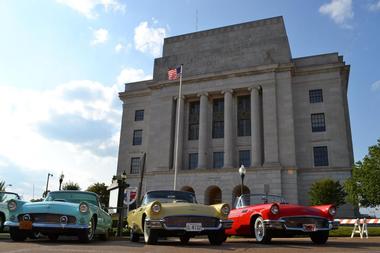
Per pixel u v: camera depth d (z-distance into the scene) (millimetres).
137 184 49188
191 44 53469
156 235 9812
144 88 54312
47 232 9906
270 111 43719
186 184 44656
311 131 43469
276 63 45125
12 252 7168
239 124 46750
